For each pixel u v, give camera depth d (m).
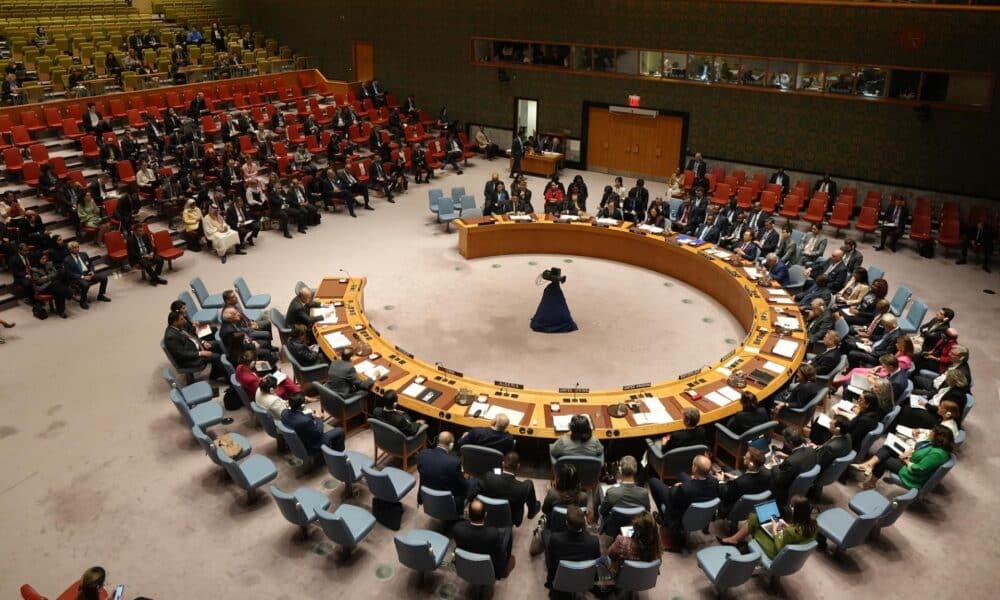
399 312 13.77
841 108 19.19
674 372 11.77
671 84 21.77
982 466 9.29
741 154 21.22
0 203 14.66
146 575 7.38
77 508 8.34
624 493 7.32
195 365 10.71
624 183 23.02
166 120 20.41
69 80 20.72
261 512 8.31
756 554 6.66
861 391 10.03
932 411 9.33
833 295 13.24
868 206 17.61
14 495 8.54
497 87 25.41
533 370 11.76
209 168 18.89
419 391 9.44
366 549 7.77
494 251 16.83
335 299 12.30
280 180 19.39
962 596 7.25
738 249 15.37
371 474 7.68
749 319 12.66
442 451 7.75
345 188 19.67
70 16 28.11
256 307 12.73
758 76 20.28
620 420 8.80
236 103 23.27
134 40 25.30
